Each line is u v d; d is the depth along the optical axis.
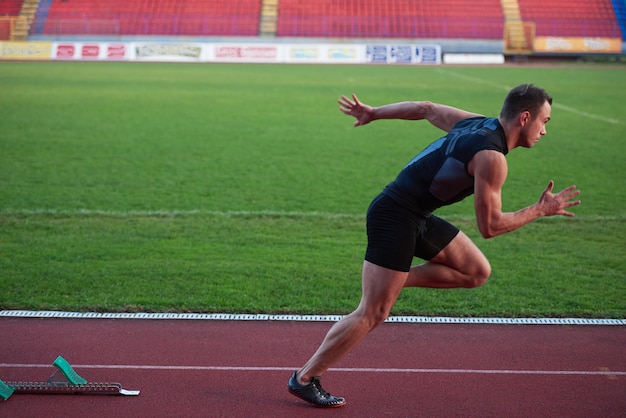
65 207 9.06
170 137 14.66
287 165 12.14
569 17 41.28
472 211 9.27
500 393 4.25
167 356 4.77
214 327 5.32
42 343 4.96
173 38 38.44
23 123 15.98
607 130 16.47
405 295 6.05
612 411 4.02
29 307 5.64
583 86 26.05
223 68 32.09
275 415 3.96
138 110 18.50
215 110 18.77
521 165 12.55
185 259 7.04
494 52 38.41
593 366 4.66
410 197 3.88
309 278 6.53
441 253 4.05
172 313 5.59
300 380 4.02
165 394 4.20
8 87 22.86
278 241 7.75
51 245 7.42
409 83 26.28
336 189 10.47
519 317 5.60
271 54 36.66
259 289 6.20
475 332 5.27
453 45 38.34
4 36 37.94
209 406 4.05
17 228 8.05
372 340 5.08
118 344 4.96
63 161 12.09
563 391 4.28
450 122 4.24
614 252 7.52
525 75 30.33
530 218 3.70
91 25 38.78
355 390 4.28
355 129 16.25
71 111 18.03
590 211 9.37
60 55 36.09
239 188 10.40
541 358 4.79
